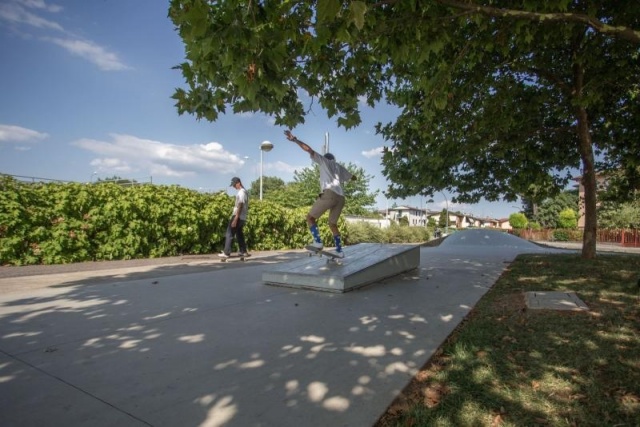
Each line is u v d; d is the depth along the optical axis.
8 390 2.47
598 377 2.73
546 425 2.16
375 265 6.48
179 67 4.21
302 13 3.82
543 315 4.27
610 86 8.21
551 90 9.25
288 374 2.79
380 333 3.75
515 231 43.41
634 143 9.18
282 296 5.38
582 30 7.13
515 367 2.92
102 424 2.09
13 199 7.48
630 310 4.36
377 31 4.27
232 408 2.30
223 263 9.11
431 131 7.76
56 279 6.45
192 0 2.76
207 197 11.44
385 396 2.48
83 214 8.56
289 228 14.73
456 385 2.64
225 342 3.45
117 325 3.90
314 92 5.20
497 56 7.88
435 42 4.44
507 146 9.05
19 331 3.65
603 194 11.45
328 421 2.17
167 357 3.08
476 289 5.96
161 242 9.92
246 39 2.80
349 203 37.84
